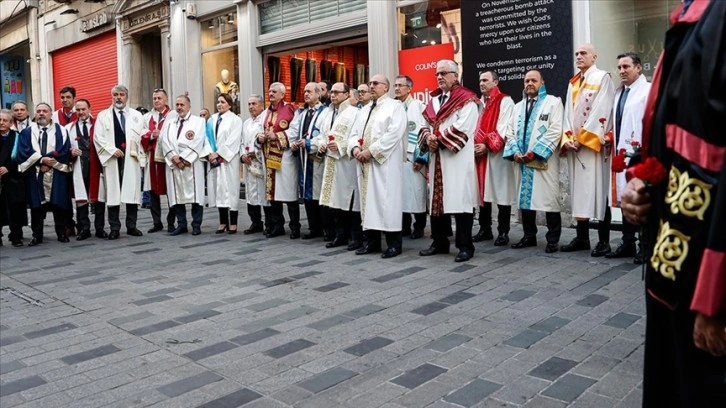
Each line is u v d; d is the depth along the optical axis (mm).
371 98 7012
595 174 6395
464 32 9117
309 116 8062
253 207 8906
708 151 1520
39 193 8578
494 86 7297
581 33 8031
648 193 1763
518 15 8492
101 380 3689
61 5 17953
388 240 6980
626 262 6168
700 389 1660
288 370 3723
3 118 8359
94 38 17031
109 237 8945
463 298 5113
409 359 3824
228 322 4715
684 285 1587
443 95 6812
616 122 6152
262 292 5559
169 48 14352
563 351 3867
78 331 4652
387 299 5172
